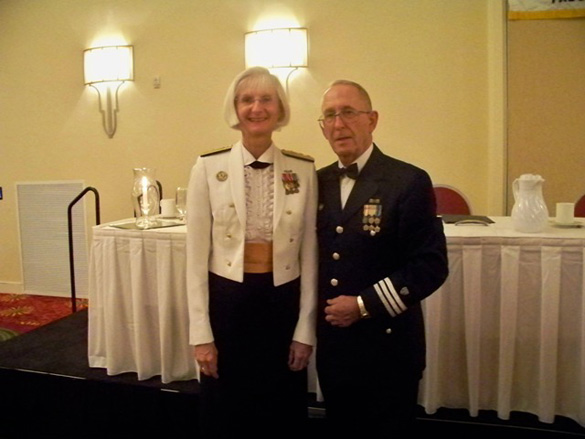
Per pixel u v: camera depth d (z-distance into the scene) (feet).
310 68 10.77
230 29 11.19
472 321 5.56
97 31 12.12
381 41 10.39
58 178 12.91
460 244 5.57
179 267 6.31
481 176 10.20
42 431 6.70
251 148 4.27
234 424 4.41
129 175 12.30
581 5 9.22
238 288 4.22
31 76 12.80
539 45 9.48
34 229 13.33
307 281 4.45
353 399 4.13
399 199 3.79
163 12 11.60
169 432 6.17
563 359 5.48
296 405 4.59
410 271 3.70
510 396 5.55
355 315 3.78
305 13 10.71
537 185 5.65
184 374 6.41
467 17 9.92
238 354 4.33
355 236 3.91
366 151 4.10
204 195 4.34
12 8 12.71
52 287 13.37
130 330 6.63
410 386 3.97
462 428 5.49
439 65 10.15
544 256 5.33
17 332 10.36
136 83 11.95
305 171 4.46
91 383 6.44
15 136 13.15
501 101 9.68
